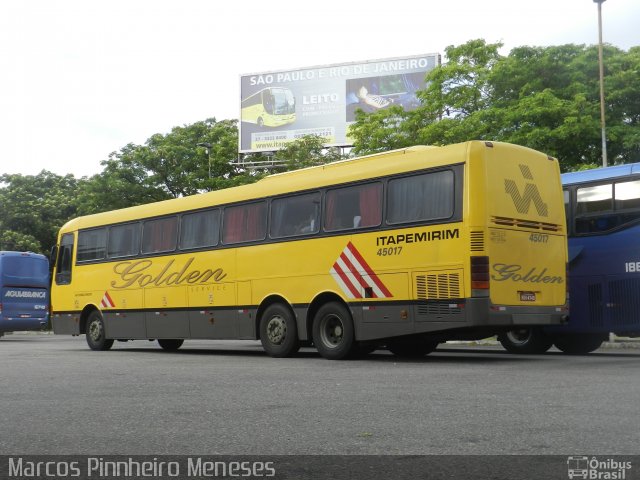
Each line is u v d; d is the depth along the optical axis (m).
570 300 14.76
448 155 12.14
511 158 12.27
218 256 16.03
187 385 9.25
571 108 26.55
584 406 6.84
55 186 51.38
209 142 48.75
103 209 43.72
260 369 11.49
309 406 7.17
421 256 12.25
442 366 11.58
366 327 13.00
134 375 10.80
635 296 13.83
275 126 49.25
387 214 12.87
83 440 5.63
